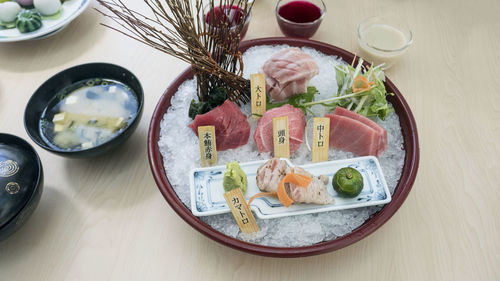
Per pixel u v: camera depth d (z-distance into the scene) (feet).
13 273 1.59
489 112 1.96
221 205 1.60
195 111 1.83
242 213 1.53
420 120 1.94
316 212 1.58
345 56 2.00
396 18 2.09
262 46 2.05
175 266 1.60
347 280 1.57
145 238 1.66
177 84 1.89
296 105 1.86
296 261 1.61
